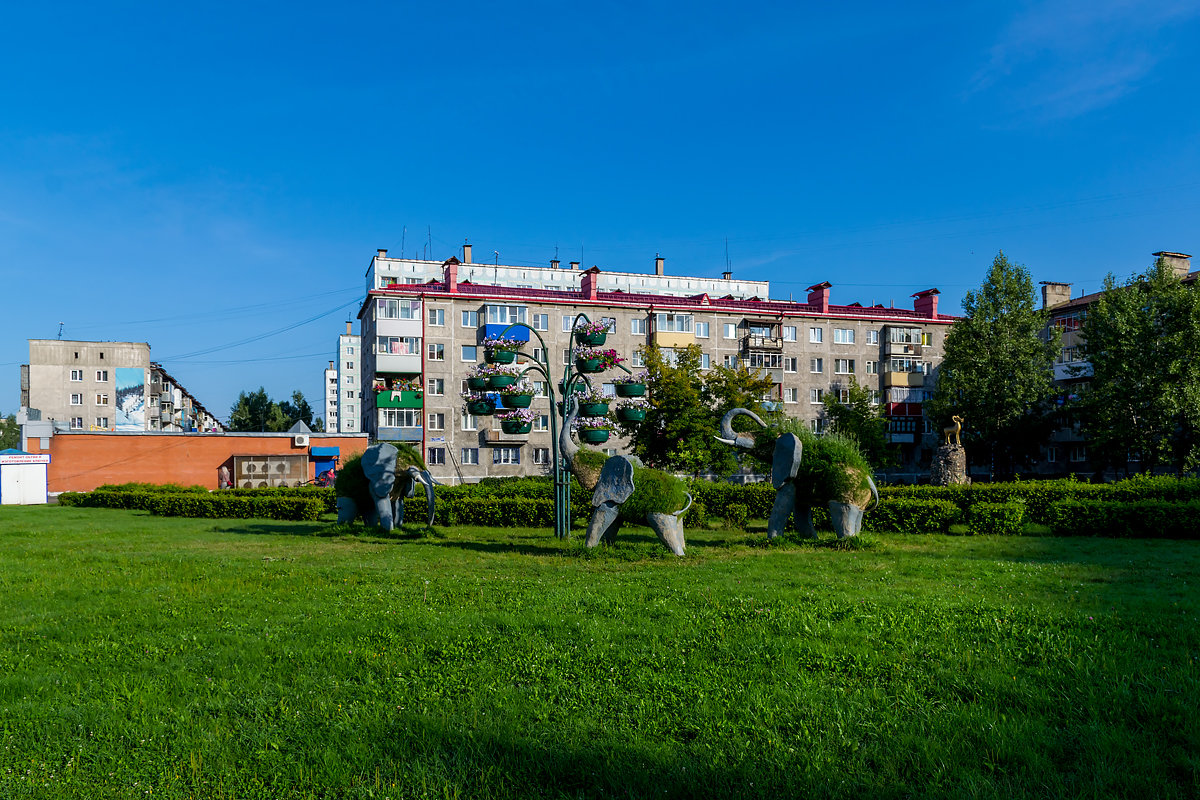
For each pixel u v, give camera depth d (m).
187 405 95.38
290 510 22.83
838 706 5.25
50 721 5.13
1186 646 6.64
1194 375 36.31
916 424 57.34
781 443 15.17
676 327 53.38
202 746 4.71
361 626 7.53
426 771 4.34
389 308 49.03
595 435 15.66
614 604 8.52
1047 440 47.56
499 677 5.99
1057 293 58.88
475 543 15.30
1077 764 4.37
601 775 4.29
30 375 66.31
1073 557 13.30
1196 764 4.26
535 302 50.75
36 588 9.95
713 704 5.32
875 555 13.34
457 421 49.41
